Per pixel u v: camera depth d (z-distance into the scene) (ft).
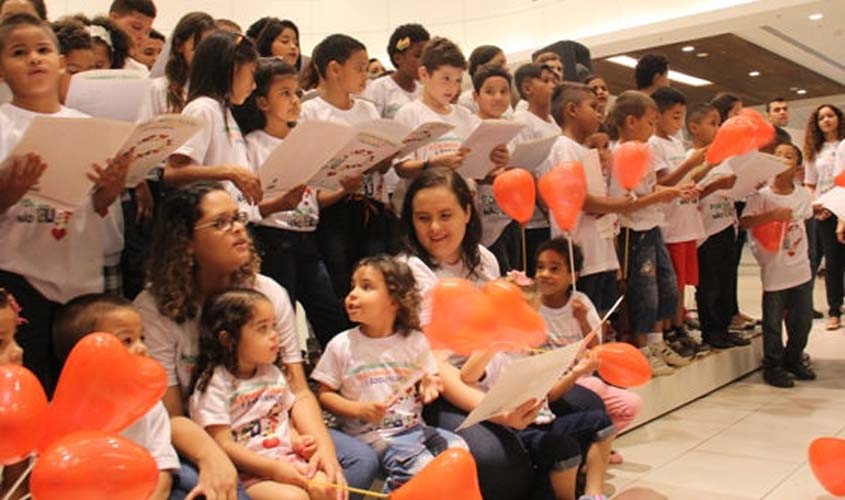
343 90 9.92
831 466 6.57
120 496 3.69
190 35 8.78
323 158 7.43
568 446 7.30
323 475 5.93
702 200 13.67
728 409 11.97
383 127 8.51
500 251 10.96
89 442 3.72
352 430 6.95
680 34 21.18
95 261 6.86
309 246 8.89
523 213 8.09
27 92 6.45
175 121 6.30
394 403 6.91
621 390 8.93
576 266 9.22
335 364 7.12
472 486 4.66
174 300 6.28
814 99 35.37
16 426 3.75
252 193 7.27
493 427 7.16
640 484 8.69
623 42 21.67
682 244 13.00
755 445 10.06
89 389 4.09
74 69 8.52
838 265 17.87
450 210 7.79
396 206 9.90
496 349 5.41
